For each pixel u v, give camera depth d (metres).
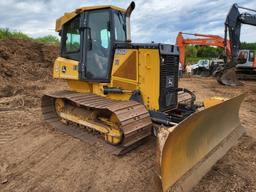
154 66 4.40
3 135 5.37
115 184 3.52
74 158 4.29
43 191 3.38
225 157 4.20
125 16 4.92
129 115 4.13
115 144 4.56
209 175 3.65
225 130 4.64
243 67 18.23
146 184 3.49
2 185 3.53
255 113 7.56
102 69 5.00
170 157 2.95
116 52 4.77
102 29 4.88
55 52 15.26
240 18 13.67
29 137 5.27
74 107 5.59
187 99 5.53
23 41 14.97
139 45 4.49
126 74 4.70
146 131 4.38
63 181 3.61
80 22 5.19
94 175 3.75
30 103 8.05
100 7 4.80
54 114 6.27
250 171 3.79
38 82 11.74
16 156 4.39
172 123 4.19
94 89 5.35
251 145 4.70
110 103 4.47
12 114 6.85
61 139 5.13
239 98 4.93
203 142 3.79
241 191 3.30
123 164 4.05
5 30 16.16
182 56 19.78
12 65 12.17
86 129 5.46
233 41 13.97
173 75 4.73
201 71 22.25
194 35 19.28
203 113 3.37
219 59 21.48
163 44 4.42
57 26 6.07
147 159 4.19
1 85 9.85
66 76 5.73
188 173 3.32
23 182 3.60
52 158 4.31
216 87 13.67
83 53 5.20
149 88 4.50
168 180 2.93
